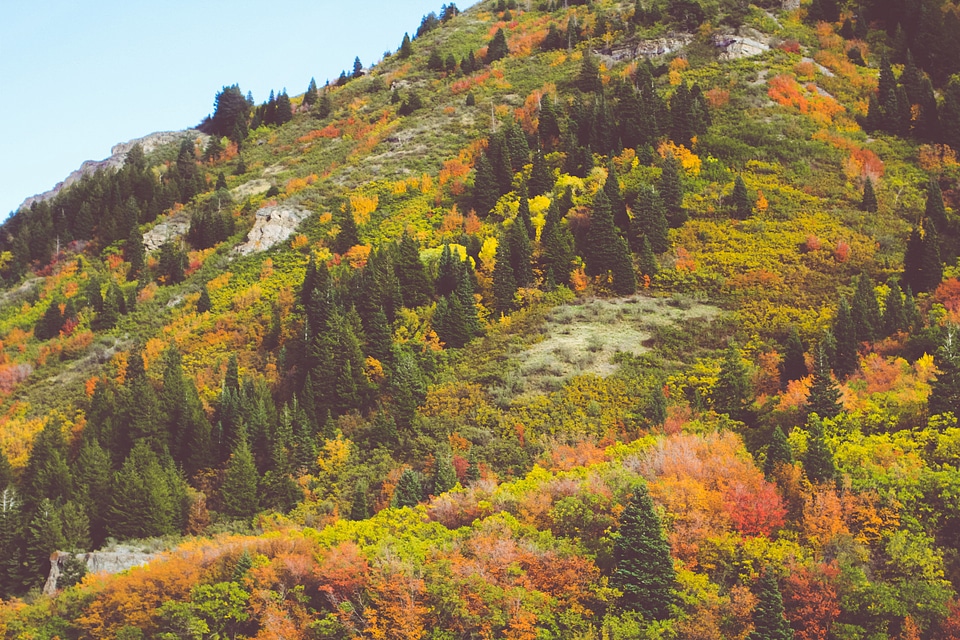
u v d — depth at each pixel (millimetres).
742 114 144000
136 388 103062
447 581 60469
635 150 136750
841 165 131000
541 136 145500
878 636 54656
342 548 65312
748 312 101688
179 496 90500
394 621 60531
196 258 146625
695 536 62062
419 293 110625
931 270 100312
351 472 87812
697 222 120188
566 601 60000
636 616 58094
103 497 92375
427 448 86250
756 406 83750
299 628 62688
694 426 79062
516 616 58062
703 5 183750
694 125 138125
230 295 131750
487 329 106438
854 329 88688
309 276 118500
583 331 102750
